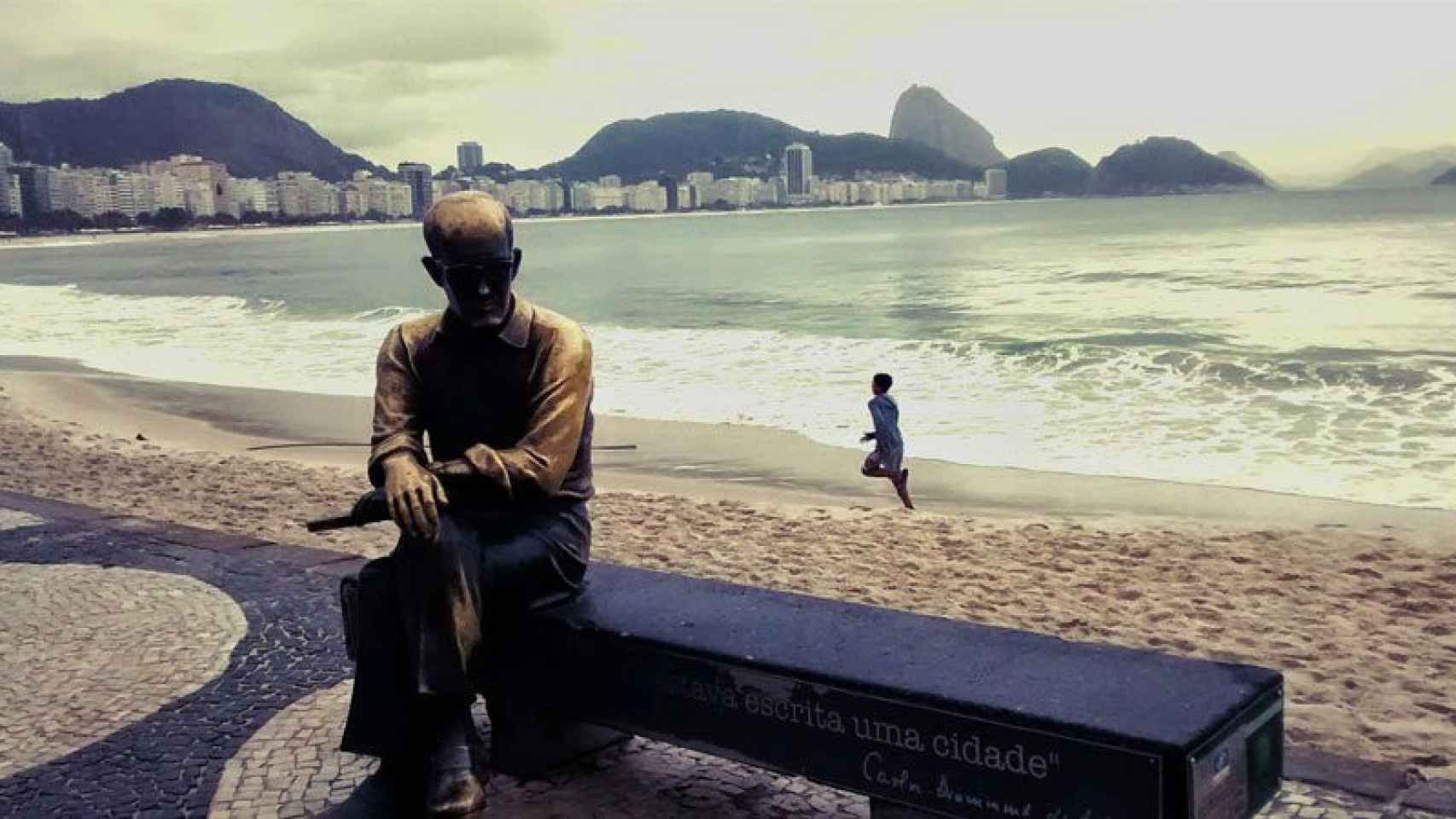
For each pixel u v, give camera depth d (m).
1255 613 7.63
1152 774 3.14
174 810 4.66
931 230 110.00
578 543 4.55
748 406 17.20
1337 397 16.25
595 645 4.28
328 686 5.88
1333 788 4.45
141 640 6.67
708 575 8.80
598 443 15.02
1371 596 7.98
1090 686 3.54
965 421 15.55
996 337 25.03
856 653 3.89
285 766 4.95
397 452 4.29
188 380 22.17
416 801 4.41
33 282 66.94
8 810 4.72
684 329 29.31
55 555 8.55
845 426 15.56
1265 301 30.78
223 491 12.20
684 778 4.66
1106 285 38.91
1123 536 9.83
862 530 10.29
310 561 8.22
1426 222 78.81
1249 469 12.30
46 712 5.69
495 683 4.59
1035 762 3.35
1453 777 4.92
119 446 15.59
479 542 4.28
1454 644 6.90
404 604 4.16
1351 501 10.89
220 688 5.92
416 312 38.56
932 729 3.53
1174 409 15.84
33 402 19.73
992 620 7.57
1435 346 21.09
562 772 4.71
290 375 22.64
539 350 4.41
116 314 40.84
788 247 85.12
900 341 23.78
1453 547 9.20
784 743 3.88
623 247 96.44
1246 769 3.42
